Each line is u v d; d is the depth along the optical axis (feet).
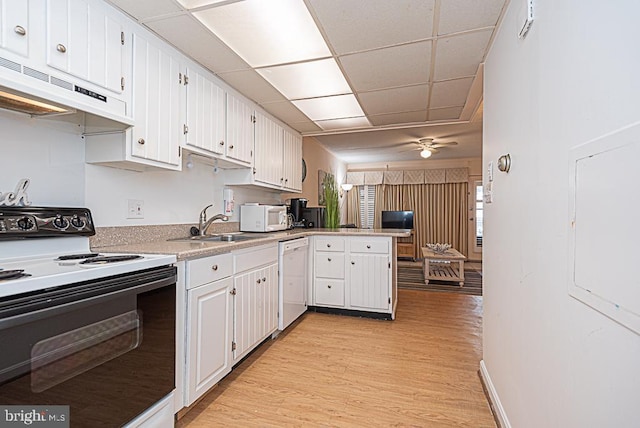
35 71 4.35
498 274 5.93
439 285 16.43
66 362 3.57
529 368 4.29
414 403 6.11
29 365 3.24
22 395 3.19
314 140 18.81
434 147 20.54
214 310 6.23
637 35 2.18
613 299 2.45
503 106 5.69
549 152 3.68
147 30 6.19
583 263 2.90
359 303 11.15
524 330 4.51
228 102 8.77
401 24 6.12
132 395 4.36
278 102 10.18
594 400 2.72
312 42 6.74
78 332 3.69
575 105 3.07
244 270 7.36
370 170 27.55
